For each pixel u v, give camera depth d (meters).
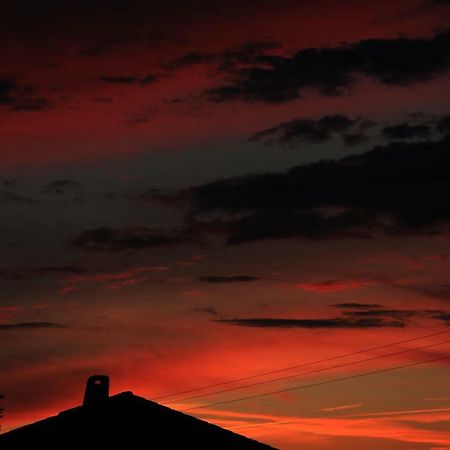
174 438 38.09
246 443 38.75
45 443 37.94
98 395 40.22
